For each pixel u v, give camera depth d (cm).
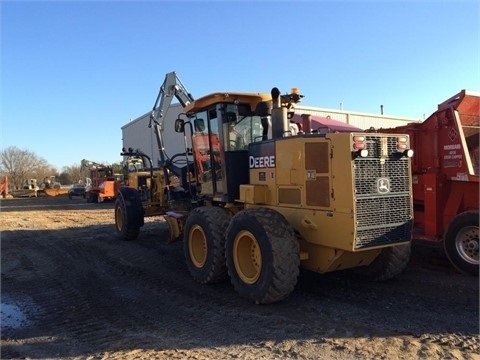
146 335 482
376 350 415
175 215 818
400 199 537
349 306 539
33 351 455
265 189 614
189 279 704
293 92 681
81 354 441
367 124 3167
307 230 553
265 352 421
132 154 1168
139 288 671
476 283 623
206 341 456
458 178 727
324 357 405
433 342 430
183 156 1041
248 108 697
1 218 1919
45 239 1195
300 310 530
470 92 716
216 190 711
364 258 575
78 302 615
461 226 673
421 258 777
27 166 8488
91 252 970
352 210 499
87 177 3447
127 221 1070
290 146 569
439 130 756
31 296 653
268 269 526
